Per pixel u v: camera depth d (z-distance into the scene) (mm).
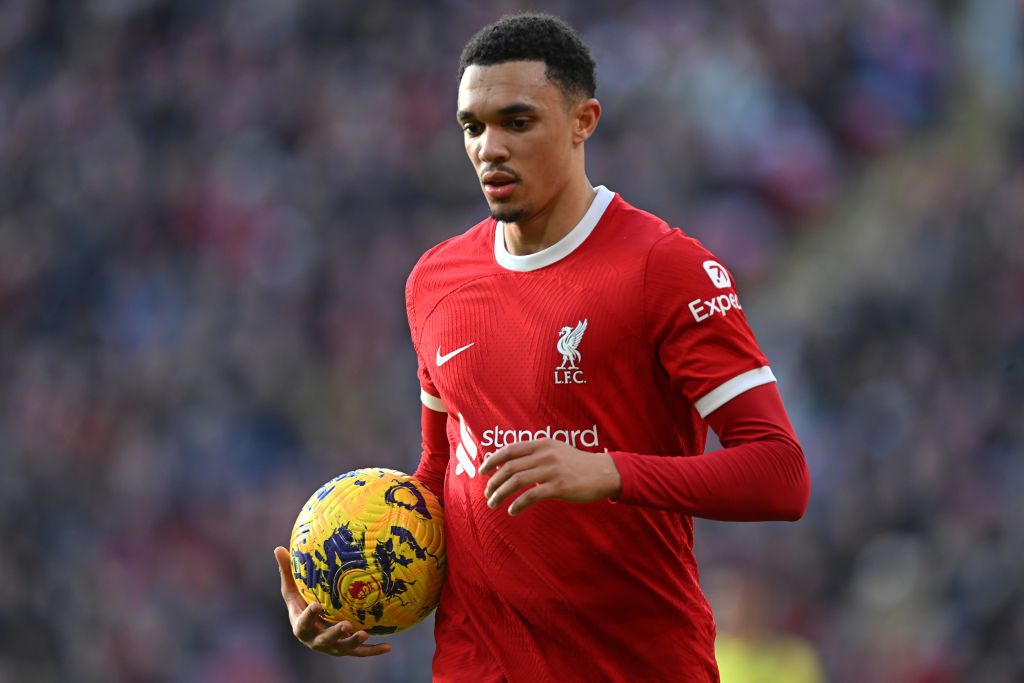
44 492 51188
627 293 11812
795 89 63969
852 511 43938
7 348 57750
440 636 13133
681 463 11133
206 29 68000
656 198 58781
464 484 12656
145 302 57906
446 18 66062
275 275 57719
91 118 66500
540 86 11758
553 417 12039
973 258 52250
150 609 45500
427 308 12875
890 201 59594
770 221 60250
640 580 12219
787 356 51344
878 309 51969
